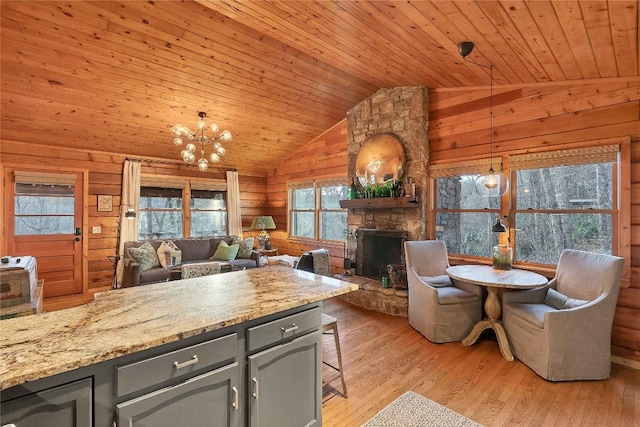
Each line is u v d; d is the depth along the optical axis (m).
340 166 5.75
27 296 3.01
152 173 5.90
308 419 1.76
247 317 1.44
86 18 2.90
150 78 3.79
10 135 4.41
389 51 3.16
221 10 2.73
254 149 6.34
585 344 2.53
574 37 2.21
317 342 1.81
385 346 3.19
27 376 0.92
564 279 2.99
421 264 3.83
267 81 4.21
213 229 6.75
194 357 1.29
